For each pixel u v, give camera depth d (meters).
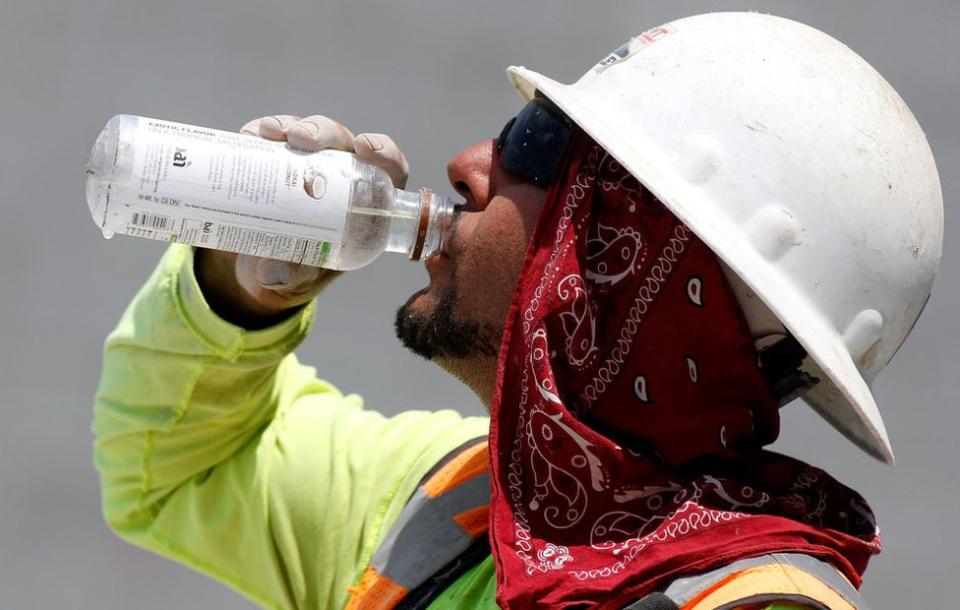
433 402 18.14
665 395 7.25
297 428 9.28
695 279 7.15
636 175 6.93
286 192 7.75
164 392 9.05
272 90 20.47
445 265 8.09
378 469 8.75
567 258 7.23
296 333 8.96
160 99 20.36
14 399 18.50
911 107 19.75
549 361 7.20
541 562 6.96
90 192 7.60
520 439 7.30
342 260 8.05
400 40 20.70
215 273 8.80
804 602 6.40
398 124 20.25
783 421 17.39
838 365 7.00
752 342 7.20
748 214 7.11
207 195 7.63
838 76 7.35
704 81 7.31
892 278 7.29
